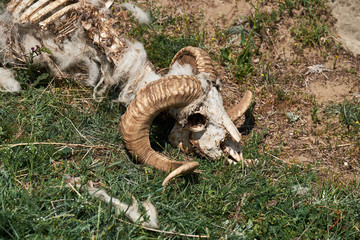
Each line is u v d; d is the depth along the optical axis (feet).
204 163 24.31
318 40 34.50
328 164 26.86
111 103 26.78
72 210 19.44
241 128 28.40
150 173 22.94
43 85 27.55
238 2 36.17
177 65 26.89
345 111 29.68
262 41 34.30
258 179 24.00
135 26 32.96
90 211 19.67
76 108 26.45
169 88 21.22
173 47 31.35
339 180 25.66
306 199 23.41
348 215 22.77
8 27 26.02
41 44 26.78
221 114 23.34
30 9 24.79
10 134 23.38
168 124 25.72
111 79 26.05
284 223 21.48
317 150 27.68
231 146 24.26
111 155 24.00
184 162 21.71
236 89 30.99
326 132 28.94
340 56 34.45
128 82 25.21
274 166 25.58
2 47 26.43
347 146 28.07
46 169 21.97
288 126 29.12
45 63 27.50
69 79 28.09
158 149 25.20
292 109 30.32
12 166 20.92
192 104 22.34
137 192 21.74
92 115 26.32
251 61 33.01
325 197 23.57
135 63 24.76
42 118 24.79
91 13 24.80
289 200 22.89
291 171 25.41
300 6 36.29
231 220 21.54
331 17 35.99
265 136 28.27
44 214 18.95
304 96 31.22
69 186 20.48
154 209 20.63
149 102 21.21
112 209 19.84
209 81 23.79
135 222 19.48
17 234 17.42
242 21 35.09
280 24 35.42
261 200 22.44
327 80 32.65
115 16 29.76
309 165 26.03
